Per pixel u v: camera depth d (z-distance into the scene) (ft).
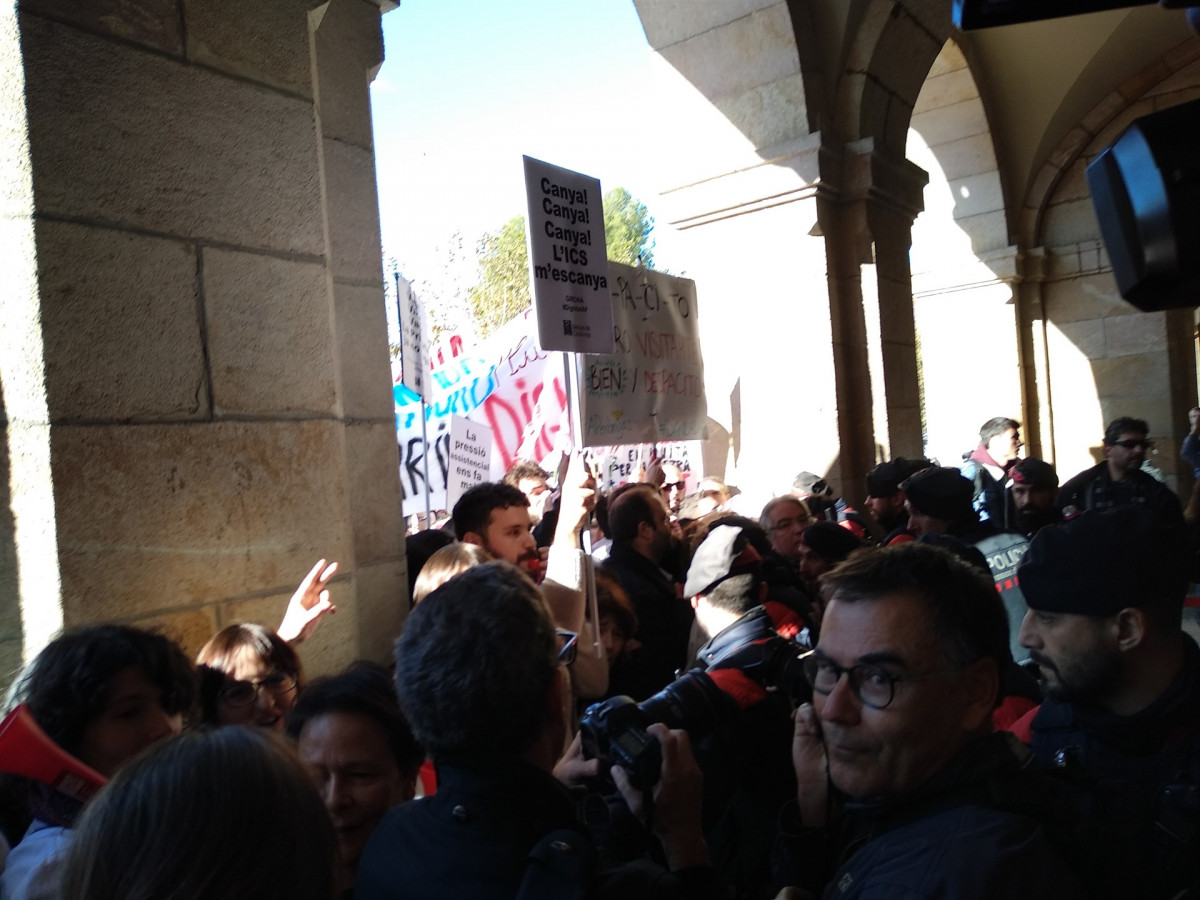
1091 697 4.40
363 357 9.29
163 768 2.61
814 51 17.58
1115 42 27.81
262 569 7.31
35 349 5.97
